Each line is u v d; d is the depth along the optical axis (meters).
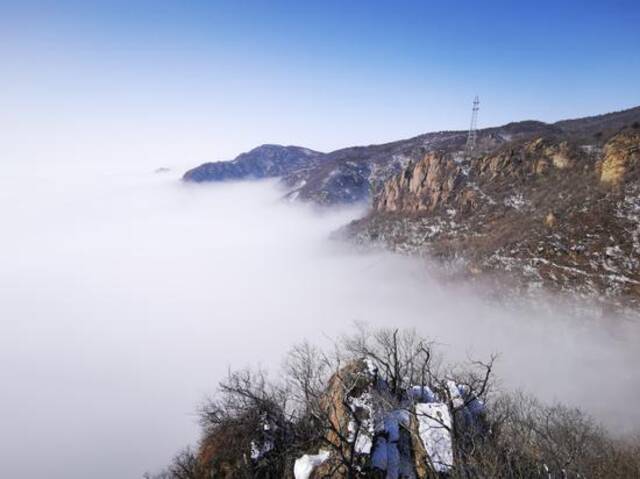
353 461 18.22
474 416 21.50
